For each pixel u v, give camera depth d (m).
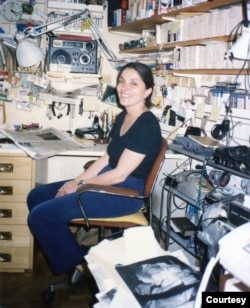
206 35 1.70
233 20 1.52
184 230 1.83
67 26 2.43
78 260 1.59
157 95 2.34
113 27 2.44
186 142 1.79
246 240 0.80
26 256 1.94
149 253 1.01
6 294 1.73
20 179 1.87
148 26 2.26
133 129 1.64
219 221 1.32
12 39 2.39
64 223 1.54
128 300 0.82
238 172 1.37
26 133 2.30
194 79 1.92
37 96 2.49
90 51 2.40
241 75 1.65
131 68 1.70
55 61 2.37
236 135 1.71
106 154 1.87
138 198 1.58
